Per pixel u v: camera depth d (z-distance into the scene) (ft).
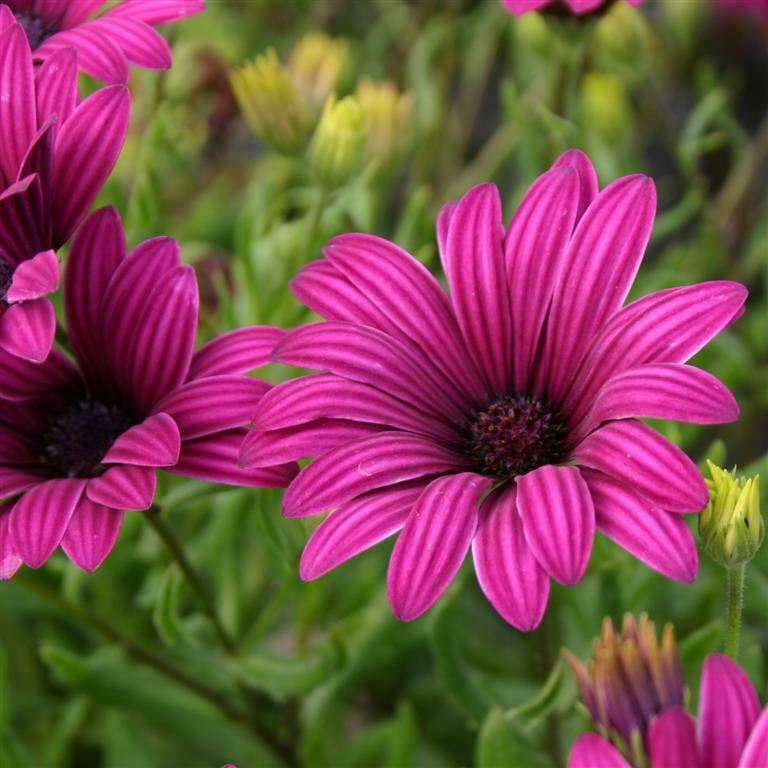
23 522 0.99
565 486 0.96
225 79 1.36
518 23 1.37
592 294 1.03
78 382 1.07
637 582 1.19
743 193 1.45
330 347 1.02
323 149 1.19
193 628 1.24
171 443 0.99
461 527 0.97
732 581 1.00
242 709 1.25
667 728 0.90
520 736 1.17
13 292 0.98
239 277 1.30
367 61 1.60
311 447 1.00
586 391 1.03
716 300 0.99
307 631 1.23
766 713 0.91
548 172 1.04
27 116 1.04
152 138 1.25
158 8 1.10
